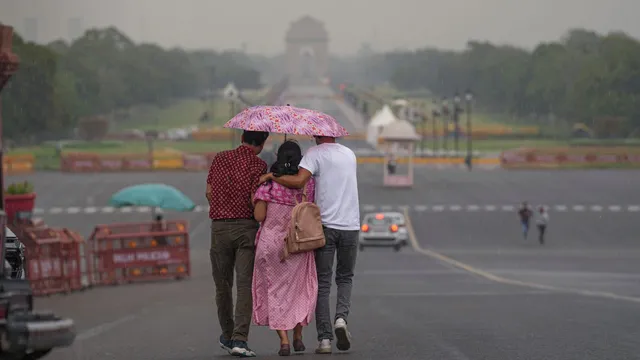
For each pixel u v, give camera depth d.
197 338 27.19
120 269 60.44
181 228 61.88
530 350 22.33
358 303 39.28
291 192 21.83
